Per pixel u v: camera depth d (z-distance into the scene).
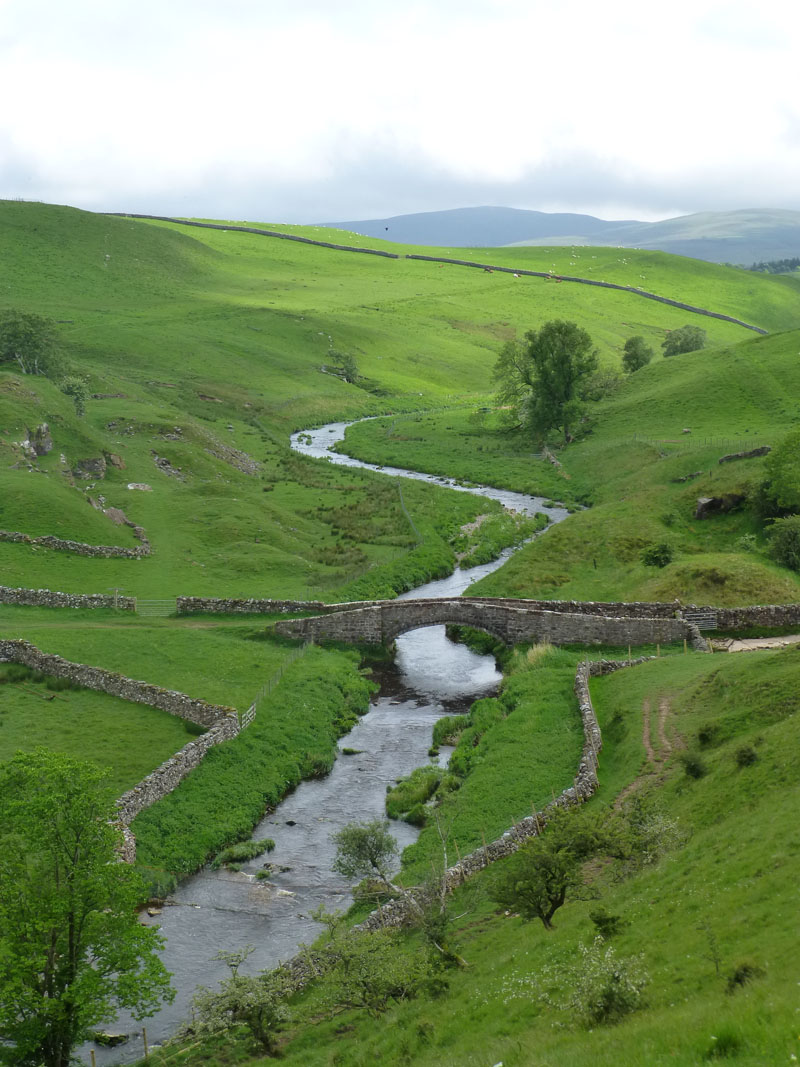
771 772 37.03
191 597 77.56
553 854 33.91
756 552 88.00
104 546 88.25
